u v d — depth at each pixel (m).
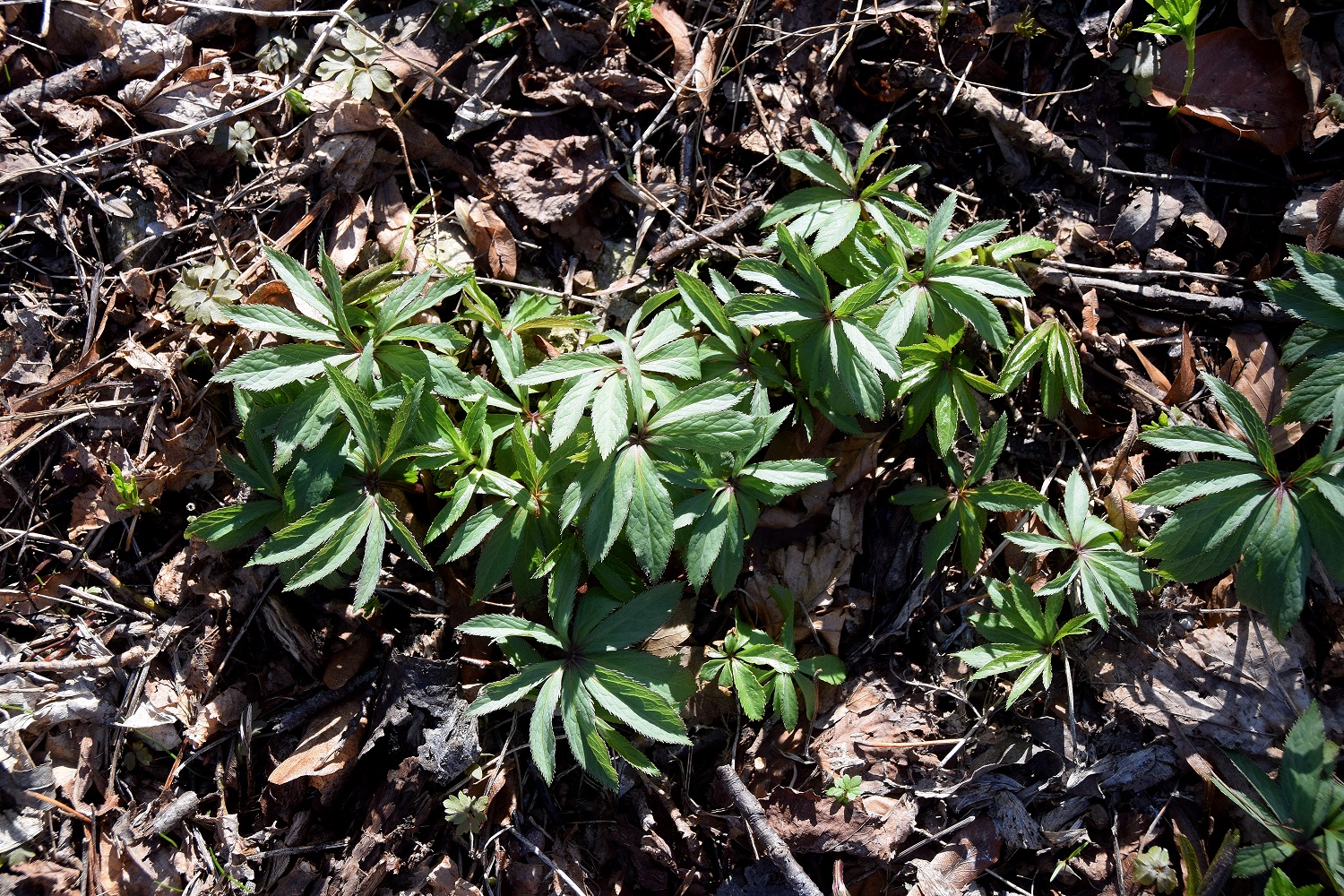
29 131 1.28
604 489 1.15
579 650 1.19
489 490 1.19
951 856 1.23
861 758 1.25
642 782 1.24
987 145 1.33
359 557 1.25
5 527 1.24
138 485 1.24
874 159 1.32
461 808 1.21
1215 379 1.19
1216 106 1.31
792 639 1.24
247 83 1.30
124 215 1.27
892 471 1.29
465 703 1.23
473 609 1.25
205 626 1.24
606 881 1.24
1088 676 1.26
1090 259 1.31
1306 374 1.24
